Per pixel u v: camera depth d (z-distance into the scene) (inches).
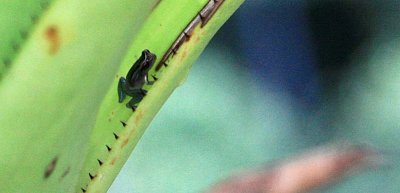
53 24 12.6
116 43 13.1
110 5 12.8
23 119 13.1
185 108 62.9
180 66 17.5
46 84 12.9
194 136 61.9
